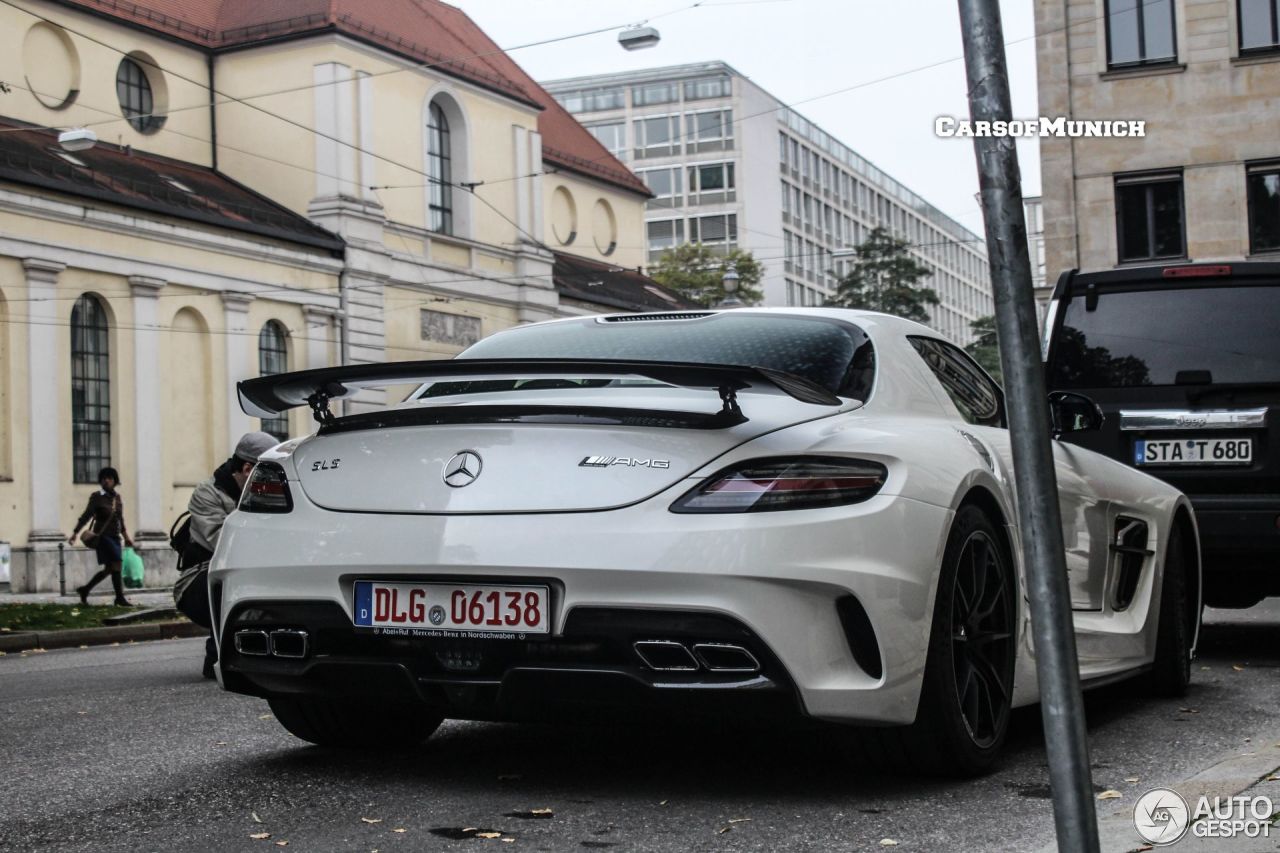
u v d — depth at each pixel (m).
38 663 11.48
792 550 3.64
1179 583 6.16
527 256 39.56
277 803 4.07
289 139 33.66
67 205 25.62
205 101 34.16
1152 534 5.92
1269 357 7.46
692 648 3.65
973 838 3.51
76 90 30.45
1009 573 4.45
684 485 3.72
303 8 33.91
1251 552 7.34
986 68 2.30
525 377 4.00
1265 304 7.54
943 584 4.00
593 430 3.84
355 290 33.03
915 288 77.56
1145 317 7.73
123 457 26.88
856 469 3.79
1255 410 7.41
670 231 90.38
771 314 4.71
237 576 4.16
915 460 3.97
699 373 3.52
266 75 33.91
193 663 10.16
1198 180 29.27
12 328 24.73
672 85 90.75
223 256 29.31
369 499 4.00
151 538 27.36
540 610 3.75
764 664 3.64
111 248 26.62
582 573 3.69
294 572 4.04
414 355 35.12
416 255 35.56
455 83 37.38
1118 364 7.73
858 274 78.00
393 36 35.22
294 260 31.30
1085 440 7.73
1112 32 29.69
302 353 31.59
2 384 24.66
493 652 3.81
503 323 38.81
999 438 4.86
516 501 3.81
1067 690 2.26
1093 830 2.26
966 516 4.17
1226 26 29.11
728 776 4.30
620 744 4.89
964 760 4.10
